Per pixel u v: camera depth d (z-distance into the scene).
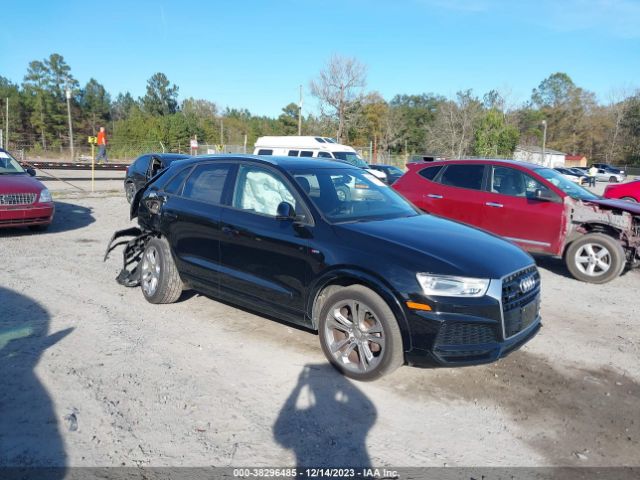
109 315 5.34
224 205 5.01
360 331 3.95
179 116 68.44
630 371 4.42
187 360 4.31
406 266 3.73
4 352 4.32
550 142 90.19
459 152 51.69
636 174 59.34
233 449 3.11
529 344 4.97
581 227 7.59
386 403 3.72
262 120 99.38
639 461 3.15
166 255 5.54
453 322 3.61
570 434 3.42
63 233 10.09
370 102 66.75
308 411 3.56
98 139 22.17
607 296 6.77
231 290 4.91
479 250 4.02
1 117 73.94
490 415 3.62
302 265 4.25
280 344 4.70
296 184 4.55
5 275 6.74
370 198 4.99
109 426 3.30
